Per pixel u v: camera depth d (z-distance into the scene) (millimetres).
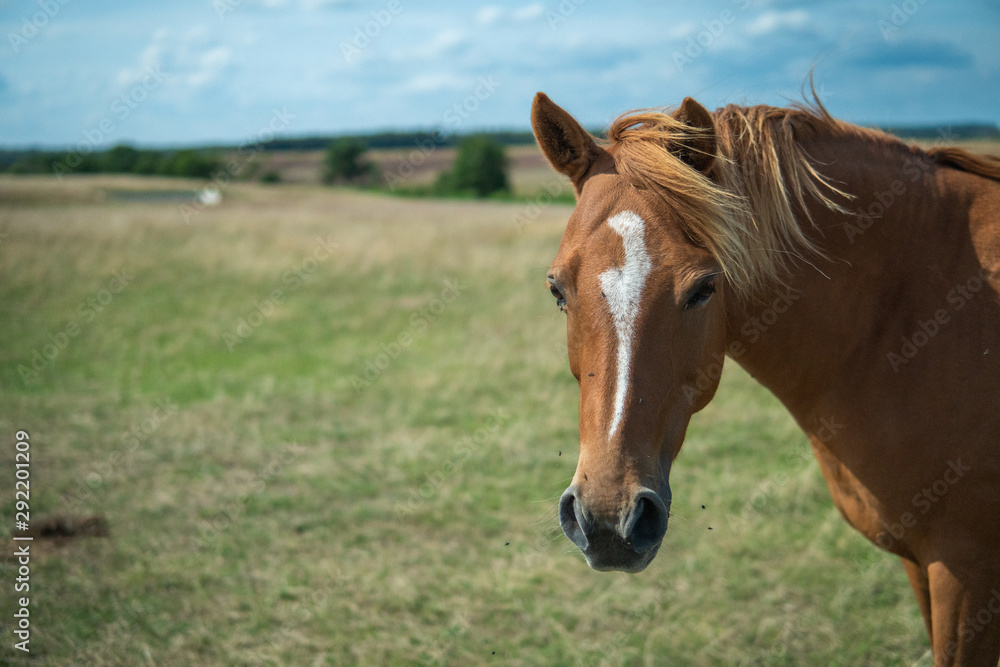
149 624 3078
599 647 2922
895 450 1959
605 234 1729
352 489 4438
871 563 3365
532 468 4684
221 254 12539
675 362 1697
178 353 7527
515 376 6516
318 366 7090
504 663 2846
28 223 15234
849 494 2166
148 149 49062
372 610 3195
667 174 1730
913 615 3000
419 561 3631
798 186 1950
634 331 1648
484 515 4090
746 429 5113
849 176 2020
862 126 2213
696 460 4633
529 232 15000
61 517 3973
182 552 3699
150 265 11742
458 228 15758
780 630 2980
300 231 15414
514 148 53781
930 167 2080
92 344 7773
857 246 2002
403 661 2857
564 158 2049
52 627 3023
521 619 3146
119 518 4047
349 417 5738
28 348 7594
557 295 1928
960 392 1870
